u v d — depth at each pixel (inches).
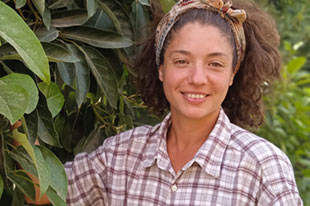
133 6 57.4
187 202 50.7
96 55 52.4
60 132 57.0
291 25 173.0
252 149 50.6
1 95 36.3
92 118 60.5
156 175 53.3
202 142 53.6
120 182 55.2
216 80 50.0
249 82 57.5
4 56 42.0
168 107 63.2
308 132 133.0
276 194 48.4
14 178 45.1
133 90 66.5
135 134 56.4
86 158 56.9
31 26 49.9
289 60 151.7
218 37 49.9
